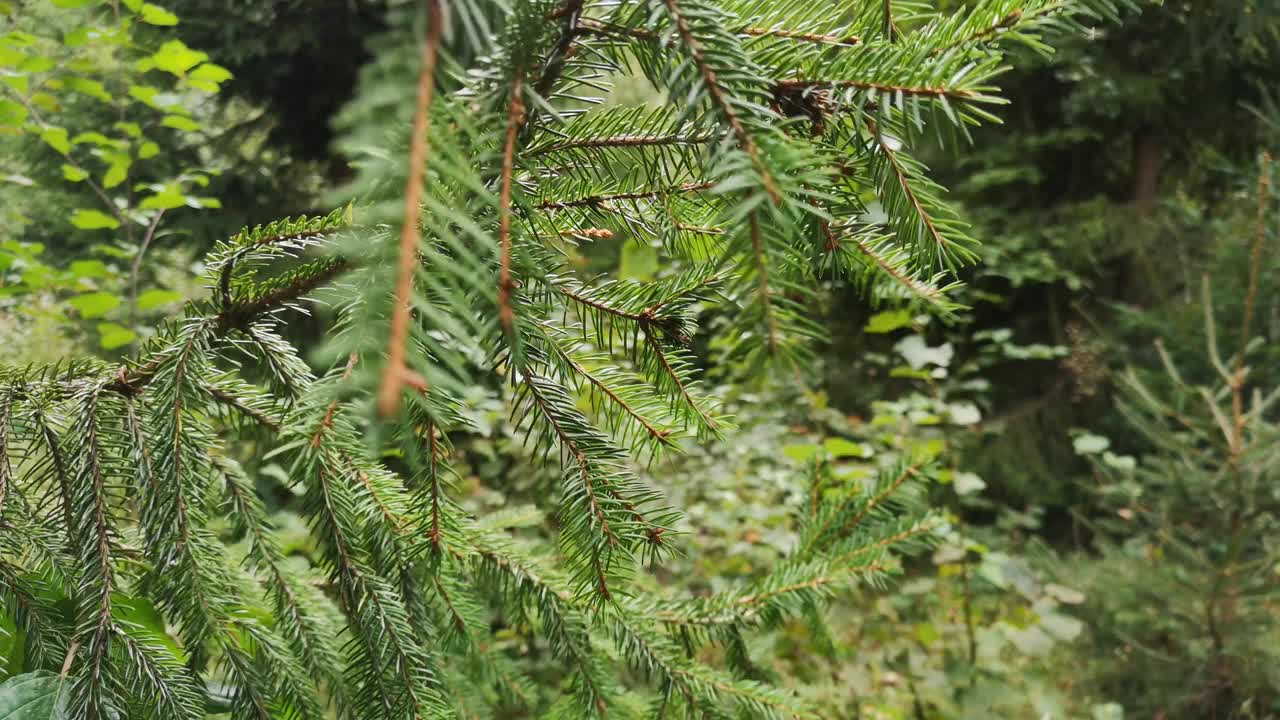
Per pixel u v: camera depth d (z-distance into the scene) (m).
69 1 1.26
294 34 2.23
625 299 0.49
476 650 0.73
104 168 2.13
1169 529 1.72
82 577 0.49
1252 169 2.49
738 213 0.32
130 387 0.52
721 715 0.61
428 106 0.30
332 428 0.45
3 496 0.50
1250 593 1.57
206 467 0.50
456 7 0.30
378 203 0.33
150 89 1.35
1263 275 2.10
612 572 0.51
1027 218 3.00
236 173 2.35
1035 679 1.80
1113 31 2.55
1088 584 1.91
